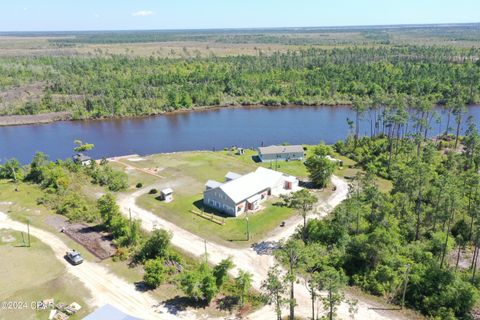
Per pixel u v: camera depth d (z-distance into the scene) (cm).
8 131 14738
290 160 10794
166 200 8206
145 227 7100
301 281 5525
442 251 6022
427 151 9819
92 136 13988
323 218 7256
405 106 12325
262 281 5491
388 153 10500
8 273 5650
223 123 15375
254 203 7656
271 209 7731
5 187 8906
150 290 5328
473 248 6341
